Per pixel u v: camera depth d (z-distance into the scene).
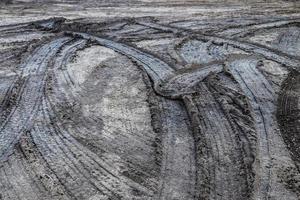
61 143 13.71
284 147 13.30
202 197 11.02
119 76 18.78
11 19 28.27
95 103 16.38
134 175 12.06
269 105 15.90
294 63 20.17
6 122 15.07
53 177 12.09
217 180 11.67
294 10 29.62
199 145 13.22
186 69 19.45
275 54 21.44
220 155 12.75
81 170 12.34
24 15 29.25
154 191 11.43
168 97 16.61
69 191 11.52
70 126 14.74
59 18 27.52
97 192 11.45
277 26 25.98
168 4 31.78
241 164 12.31
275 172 12.05
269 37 24.12
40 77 18.73
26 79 18.56
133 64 20.09
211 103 15.89
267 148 13.23
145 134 14.19
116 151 13.25
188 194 11.27
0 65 20.39
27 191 11.61
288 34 24.69
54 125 14.81
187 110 15.59
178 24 26.67
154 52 21.72
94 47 22.59
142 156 12.98
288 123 14.70
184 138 13.88
